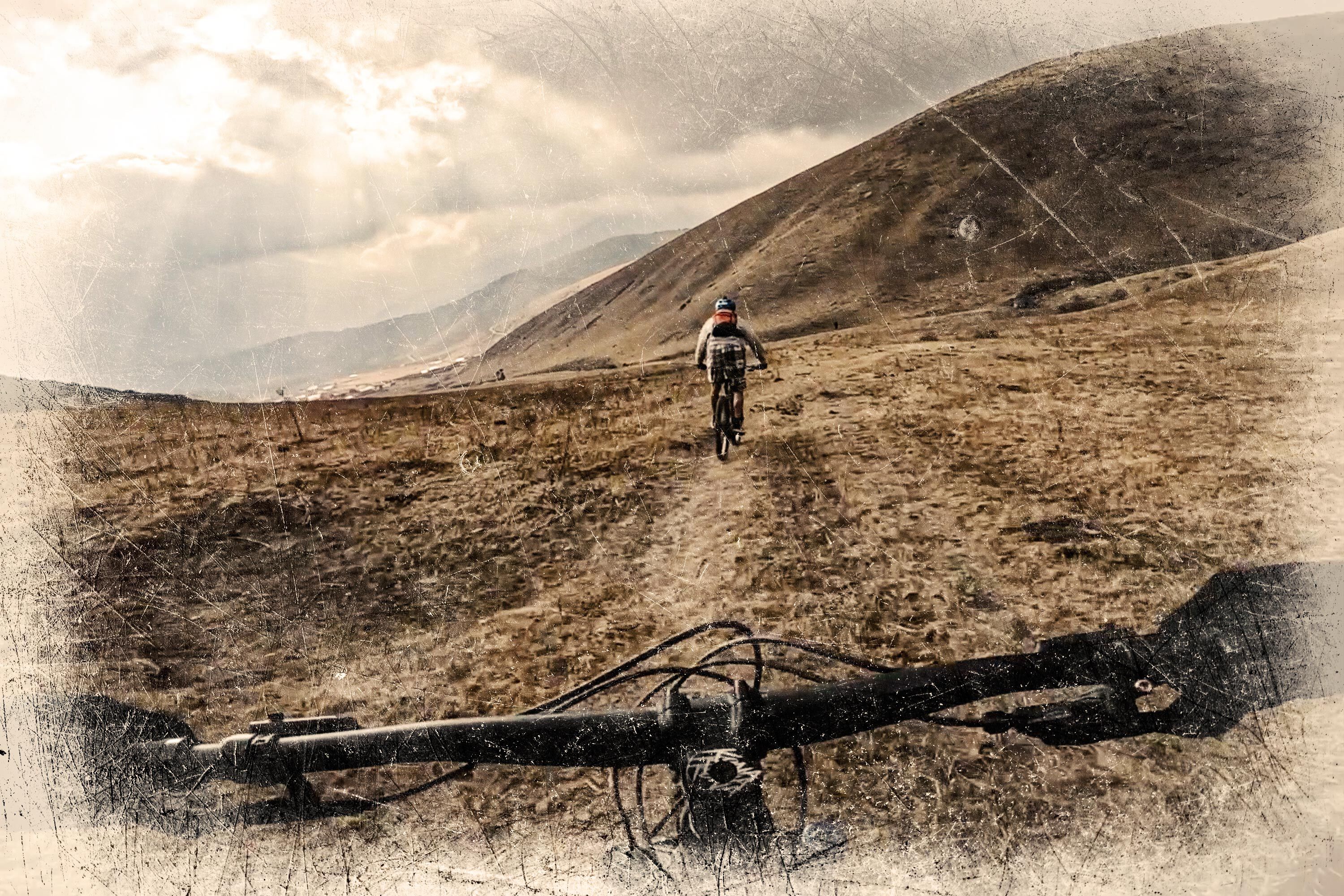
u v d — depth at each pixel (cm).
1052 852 316
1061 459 840
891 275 6925
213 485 985
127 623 634
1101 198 5078
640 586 647
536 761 312
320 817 350
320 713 500
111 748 371
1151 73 4909
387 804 384
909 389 1348
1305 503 648
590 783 393
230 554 770
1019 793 359
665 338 7444
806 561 654
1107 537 634
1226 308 1788
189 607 661
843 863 310
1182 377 1178
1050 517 689
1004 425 1021
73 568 741
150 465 1086
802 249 7981
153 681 546
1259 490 687
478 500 897
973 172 8038
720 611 588
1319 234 2530
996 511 720
